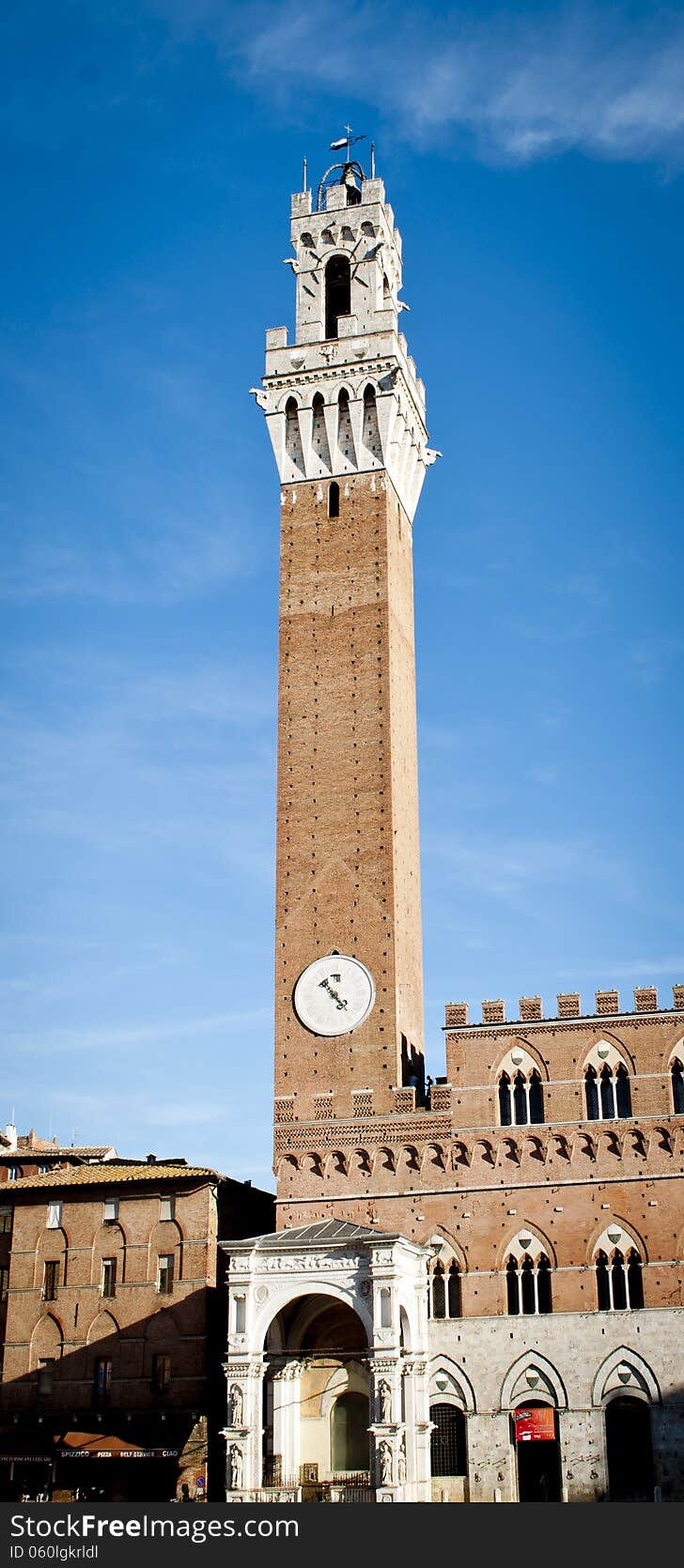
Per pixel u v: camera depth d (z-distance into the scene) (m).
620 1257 88.62
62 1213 100.00
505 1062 94.12
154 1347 94.88
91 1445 91.00
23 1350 97.31
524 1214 90.50
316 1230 86.38
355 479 110.56
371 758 102.88
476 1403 87.25
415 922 105.50
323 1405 90.12
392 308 114.19
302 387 112.94
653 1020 92.44
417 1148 93.25
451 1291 90.31
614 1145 90.62
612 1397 85.75
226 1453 81.44
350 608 107.12
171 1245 97.19
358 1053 96.31
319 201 123.12
